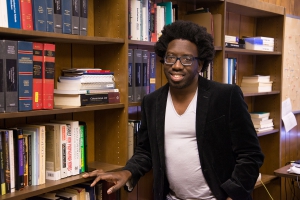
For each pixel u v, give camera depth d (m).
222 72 2.70
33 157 1.71
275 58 3.42
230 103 1.62
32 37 1.71
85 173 1.92
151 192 2.61
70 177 1.86
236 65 3.12
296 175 2.89
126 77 2.09
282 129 3.66
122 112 2.12
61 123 1.89
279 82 3.40
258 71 3.54
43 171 1.75
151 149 1.79
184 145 1.67
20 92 1.59
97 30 2.20
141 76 2.23
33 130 1.72
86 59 2.20
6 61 1.53
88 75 1.93
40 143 1.73
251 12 3.22
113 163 2.19
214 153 1.64
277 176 3.28
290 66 3.72
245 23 3.42
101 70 2.02
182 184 1.71
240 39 3.06
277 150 3.43
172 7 2.56
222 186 1.61
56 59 2.03
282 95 3.61
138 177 1.84
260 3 3.06
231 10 3.12
